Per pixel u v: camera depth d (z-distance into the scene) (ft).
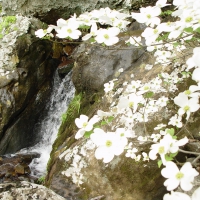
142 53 9.05
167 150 2.95
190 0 3.47
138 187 6.47
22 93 11.95
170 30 3.53
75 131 9.33
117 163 6.79
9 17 13.03
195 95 3.42
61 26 3.90
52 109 13.35
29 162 11.36
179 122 5.72
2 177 10.25
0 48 12.13
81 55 10.59
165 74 6.73
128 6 12.24
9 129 11.71
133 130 6.86
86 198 6.84
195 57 3.00
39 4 13.34
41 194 4.76
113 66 9.63
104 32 3.74
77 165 7.41
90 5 13.03
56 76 13.92
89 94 10.18
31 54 12.70
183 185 2.64
